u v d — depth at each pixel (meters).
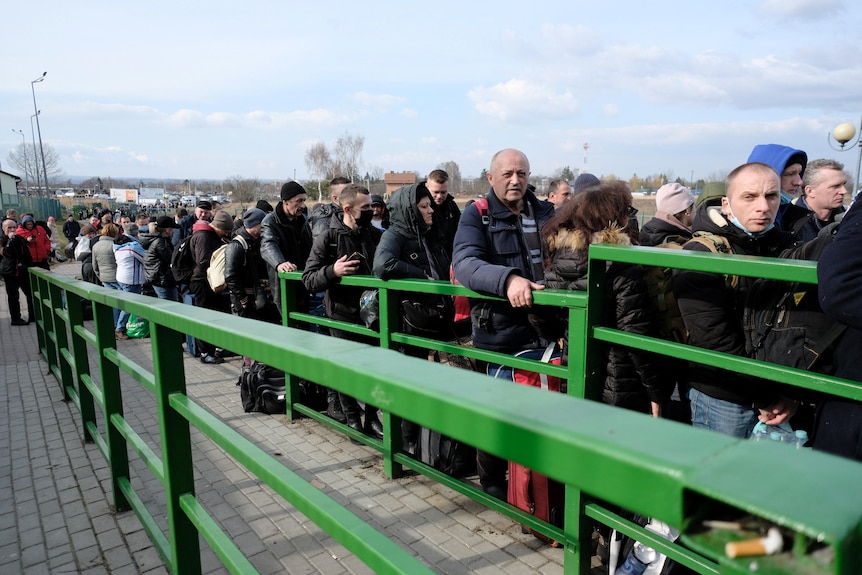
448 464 3.50
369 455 3.96
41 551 3.01
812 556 0.45
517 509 2.71
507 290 2.59
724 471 0.51
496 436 0.67
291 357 1.06
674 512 0.51
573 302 2.34
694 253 1.90
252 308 5.81
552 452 0.61
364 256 4.19
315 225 5.36
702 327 2.12
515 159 3.05
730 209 2.35
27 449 4.36
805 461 0.52
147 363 6.95
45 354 6.62
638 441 0.57
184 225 11.20
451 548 2.83
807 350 1.91
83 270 10.07
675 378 2.49
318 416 4.29
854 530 0.44
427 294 3.65
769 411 2.19
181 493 2.15
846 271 1.55
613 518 2.19
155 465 2.35
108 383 3.26
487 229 3.11
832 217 3.77
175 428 2.12
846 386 1.67
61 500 3.55
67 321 4.34
